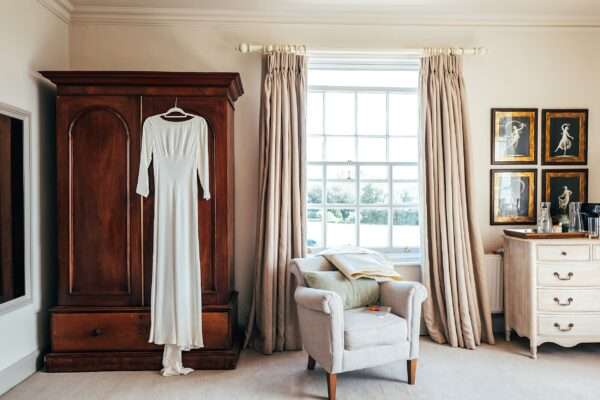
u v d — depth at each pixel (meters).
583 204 3.22
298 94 3.23
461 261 3.16
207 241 2.81
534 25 3.44
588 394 2.41
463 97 3.28
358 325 2.37
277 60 3.19
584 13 3.38
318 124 3.54
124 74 2.71
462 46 3.44
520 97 3.48
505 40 3.46
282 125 3.18
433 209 3.23
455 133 3.26
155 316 2.69
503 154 3.46
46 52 2.95
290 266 2.94
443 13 3.35
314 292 2.41
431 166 3.24
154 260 2.71
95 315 2.74
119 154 2.78
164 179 2.74
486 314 3.21
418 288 2.52
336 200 3.57
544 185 3.49
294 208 3.16
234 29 3.35
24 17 2.69
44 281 2.89
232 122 3.16
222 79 2.77
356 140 3.57
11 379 2.50
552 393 2.42
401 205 3.60
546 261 2.92
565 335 2.91
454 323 3.14
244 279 3.35
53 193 3.03
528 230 3.19
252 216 3.36
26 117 2.68
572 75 3.49
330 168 3.56
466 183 3.27
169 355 2.69
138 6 3.21
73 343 2.73
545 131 3.49
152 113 2.78
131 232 2.78
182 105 2.79
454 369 2.74
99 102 2.77
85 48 3.28
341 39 3.39
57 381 2.57
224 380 2.59
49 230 2.97
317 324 2.41
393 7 3.25
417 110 3.34
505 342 3.24
